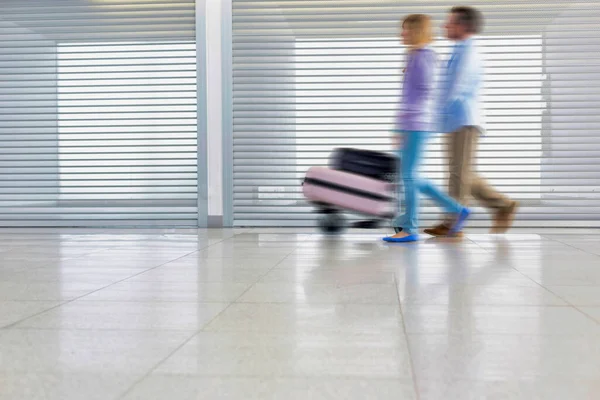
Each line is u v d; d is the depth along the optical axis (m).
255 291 2.45
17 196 6.34
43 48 6.29
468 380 1.35
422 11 5.92
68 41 6.26
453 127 4.59
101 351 1.60
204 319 1.96
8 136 6.34
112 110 6.25
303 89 6.05
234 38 6.07
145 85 6.19
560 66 5.85
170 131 6.20
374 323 1.89
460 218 4.68
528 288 2.49
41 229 6.02
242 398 1.25
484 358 1.52
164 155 6.21
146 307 2.15
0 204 6.35
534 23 5.86
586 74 5.84
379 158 4.80
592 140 5.87
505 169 5.92
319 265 3.21
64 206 6.33
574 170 5.88
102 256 3.67
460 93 4.56
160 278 2.80
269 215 6.11
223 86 6.07
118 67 6.23
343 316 1.99
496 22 5.87
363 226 4.99
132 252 3.89
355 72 6.02
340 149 4.93
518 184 5.91
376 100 6.02
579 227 5.86
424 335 1.74
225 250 3.98
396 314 2.01
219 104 6.08
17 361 1.52
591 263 3.24
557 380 1.35
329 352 1.57
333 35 6.02
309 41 6.04
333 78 6.04
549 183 5.89
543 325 1.86
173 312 2.07
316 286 2.55
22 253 3.86
